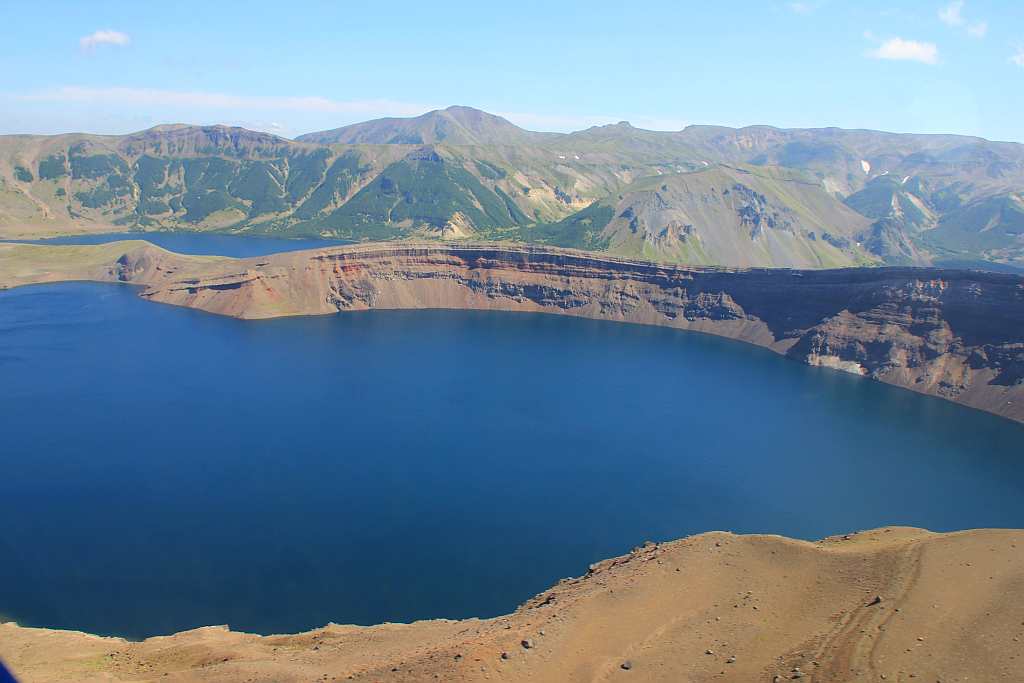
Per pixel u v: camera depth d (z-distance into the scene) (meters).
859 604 68.81
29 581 110.50
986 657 56.31
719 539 87.31
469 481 152.88
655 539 128.62
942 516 142.62
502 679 61.84
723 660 63.22
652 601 75.12
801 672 58.03
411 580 112.88
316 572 114.75
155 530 127.31
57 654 81.38
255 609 104.62
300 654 77.94
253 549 121.56
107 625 99.94
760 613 70.81
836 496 151.38
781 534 132.50
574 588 84.62
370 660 71.31
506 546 124.56
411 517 134.88
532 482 153.38
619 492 149.75
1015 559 71.69
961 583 68.25
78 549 120.25
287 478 151.38
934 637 59.81
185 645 83.25
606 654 66.31
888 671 55.66
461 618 102.81
